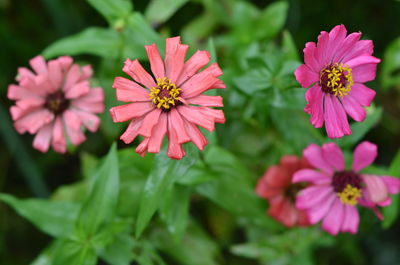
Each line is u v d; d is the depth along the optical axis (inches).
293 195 24.2
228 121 25.4
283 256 25.0
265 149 26.0
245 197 23.9
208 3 26.8
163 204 22.9
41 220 23.4
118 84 20.7
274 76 23.2
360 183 22.9
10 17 29.3
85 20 29.2
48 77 23.6
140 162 22.8
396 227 28.3
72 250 22.4
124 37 24.5
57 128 24.0
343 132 21.1
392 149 28.8
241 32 26.6
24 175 28.0
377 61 20.7
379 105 28.4
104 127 25.3
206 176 22.9
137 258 23.4
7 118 28.6
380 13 29.2
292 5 28.6
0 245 28.4
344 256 27.8
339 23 29.5
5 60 29.1
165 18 25.0
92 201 22.2
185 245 24.8
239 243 27.9
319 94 20.8
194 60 20.6
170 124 20.6
